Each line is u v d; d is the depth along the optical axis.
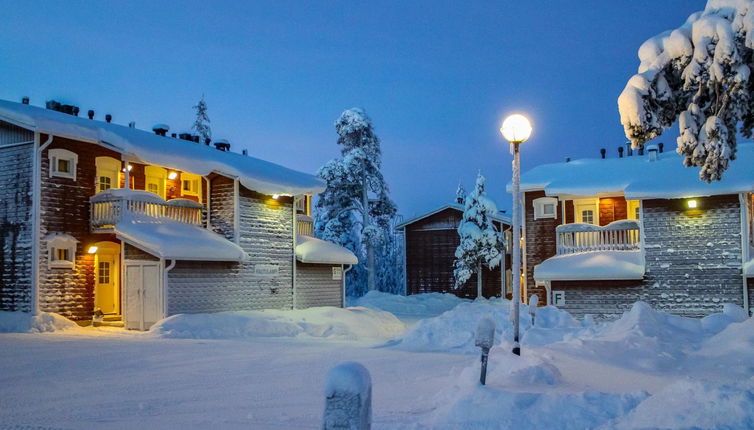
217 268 27.56
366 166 53.62
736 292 25.19
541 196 31.89
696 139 14.39
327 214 53.56
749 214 26.16
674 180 26.34
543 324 20.36
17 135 24.83
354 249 59.56
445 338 20.67
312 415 9.47
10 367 14.49
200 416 9.41
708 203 25.81
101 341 20.20
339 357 17.11
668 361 12.95
